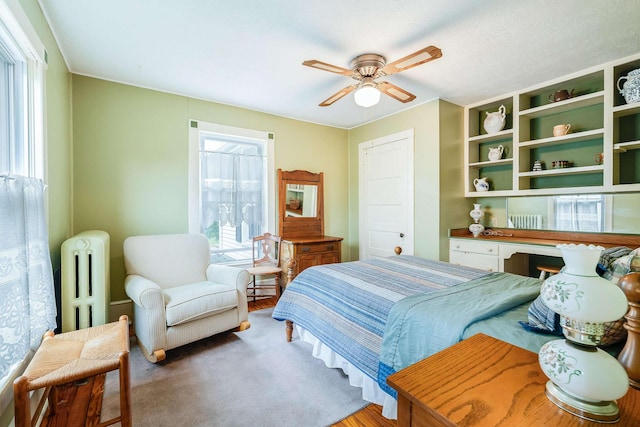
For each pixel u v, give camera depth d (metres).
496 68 2.53
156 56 2.36
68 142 2.50
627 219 2.53
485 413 0.57
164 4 1.74
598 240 2.69
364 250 4.29
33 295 1.47
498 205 3.44
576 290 0.60
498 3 1.72
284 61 2.43
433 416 0.58
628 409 0.58
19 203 1.28
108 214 2.79
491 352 0.82
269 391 1.75
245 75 2.70
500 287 1.69
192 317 2.14
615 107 2.38
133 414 1.54
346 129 4.59
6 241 1.19
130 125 2.89
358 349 1.58
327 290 1.97
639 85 2.23
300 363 2.07
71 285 1.89
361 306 1.67
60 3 1.72
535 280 1.85
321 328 1.88
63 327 1.87
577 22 1.90
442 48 2.21
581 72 2.57
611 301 0.57
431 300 1.48
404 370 0.72
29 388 1.09
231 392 1.74
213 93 3.14
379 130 4.04
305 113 3.83
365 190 4.28
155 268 2.59
